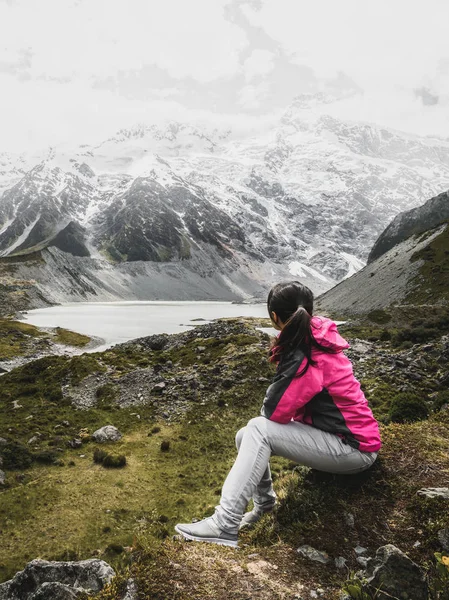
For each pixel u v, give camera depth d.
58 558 16.45
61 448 28.56
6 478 24.23
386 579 4.05
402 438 7.45
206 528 4.76
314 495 6.05
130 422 33.09
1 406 37.91
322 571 4.73
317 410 5.09
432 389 31.84
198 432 30.81
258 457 4.90
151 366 44.56
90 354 49.78
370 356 42.47
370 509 5.64
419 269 118.56
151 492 22.58
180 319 161.75
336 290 152.12
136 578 4.26
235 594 4.12
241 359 42.19
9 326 107.19
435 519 5.11
